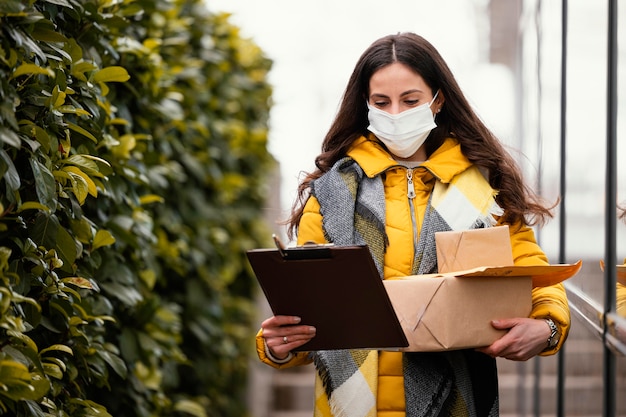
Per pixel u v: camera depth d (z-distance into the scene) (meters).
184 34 5.33
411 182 2.93
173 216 4.87
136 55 3.88
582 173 3.92
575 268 2.69
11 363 2.23
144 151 4.16
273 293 2.59
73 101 2.90
